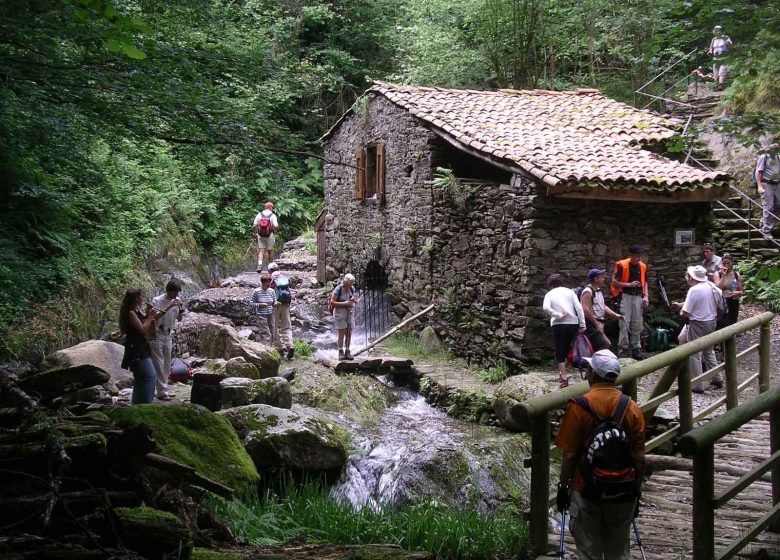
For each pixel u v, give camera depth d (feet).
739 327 26.71
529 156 39.45
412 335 49.67
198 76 25.35
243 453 22.40
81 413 21.26
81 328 48.75
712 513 14.88
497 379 39.73
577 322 33.68
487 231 42.42
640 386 35.14
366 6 92.38
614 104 51.75
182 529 14.75
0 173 45.47
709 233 41.88
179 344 45.83
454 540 19.34
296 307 58.13
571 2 68.39
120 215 60.85
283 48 81.00
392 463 29.63
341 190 63.62
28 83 23.76
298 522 21.34
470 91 53.42
